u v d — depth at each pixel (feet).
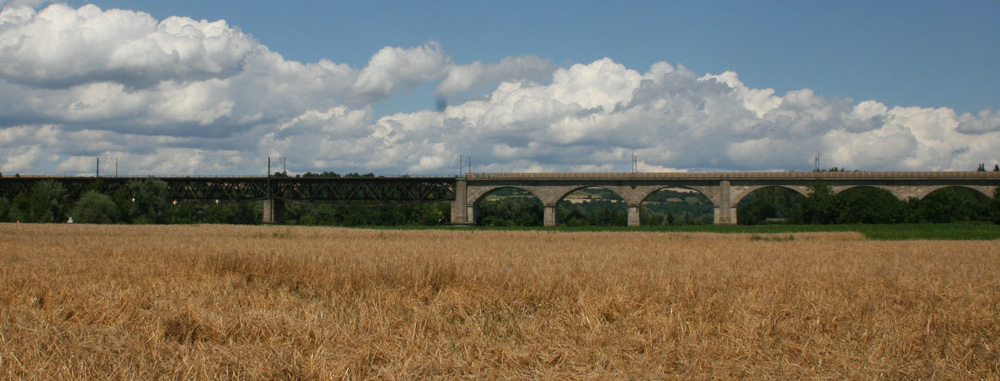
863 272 67.67
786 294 51.85
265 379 32.81
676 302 48.93
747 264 76.74
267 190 350.43
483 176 336.29
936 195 385.50
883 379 34.19
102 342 36.32
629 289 52.42
